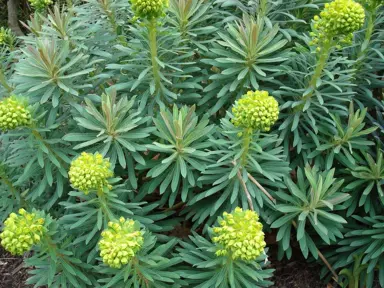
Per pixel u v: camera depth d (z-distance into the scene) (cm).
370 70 108
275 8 112
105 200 84
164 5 87
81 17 106
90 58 105
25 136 99
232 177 90
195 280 92
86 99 88
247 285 83
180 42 102
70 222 90
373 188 103
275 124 104
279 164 94
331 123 100
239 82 101
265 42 95
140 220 92
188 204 94
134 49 98
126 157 95
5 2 212
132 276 87
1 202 104
